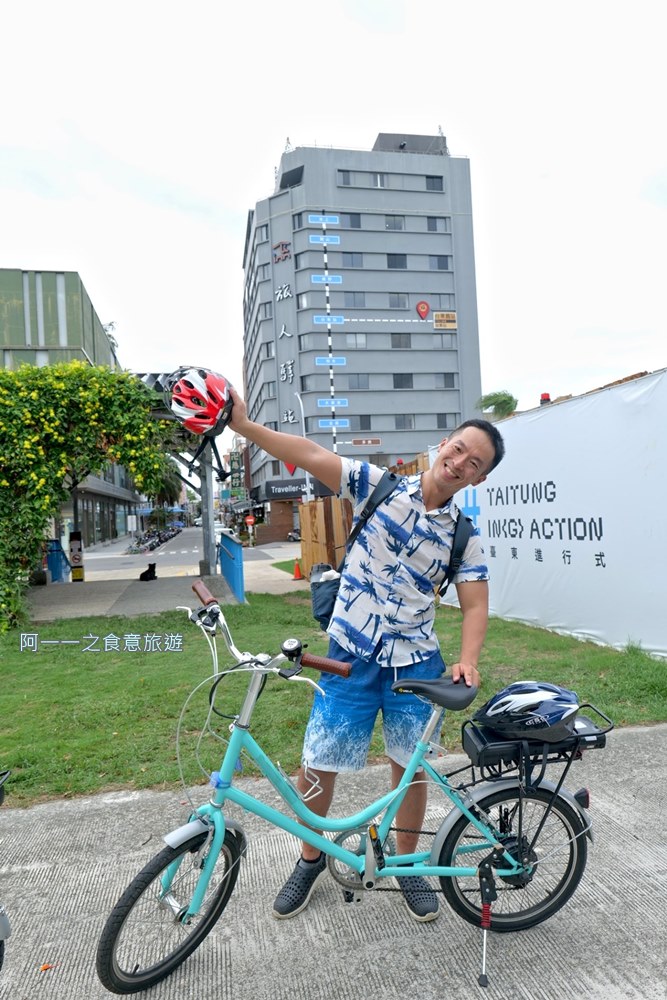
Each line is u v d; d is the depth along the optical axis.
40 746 4.25
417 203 57.56
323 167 55.69
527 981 2.12
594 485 6.69
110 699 5.32
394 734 2.34
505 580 8.49
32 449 8.67
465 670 2.14
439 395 58.25
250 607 10.12
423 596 2.29
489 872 2.21
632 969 2.15
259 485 62.84
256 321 62.34
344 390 56.47
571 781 3.49
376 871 2.21
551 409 7.36
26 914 2.54
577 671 5.63
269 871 2.78
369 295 56.84
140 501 69.06
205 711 4.92
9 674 6.36
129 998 2.09
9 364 39.81
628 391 6.17
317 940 2.34
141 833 3.16
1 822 3.30
